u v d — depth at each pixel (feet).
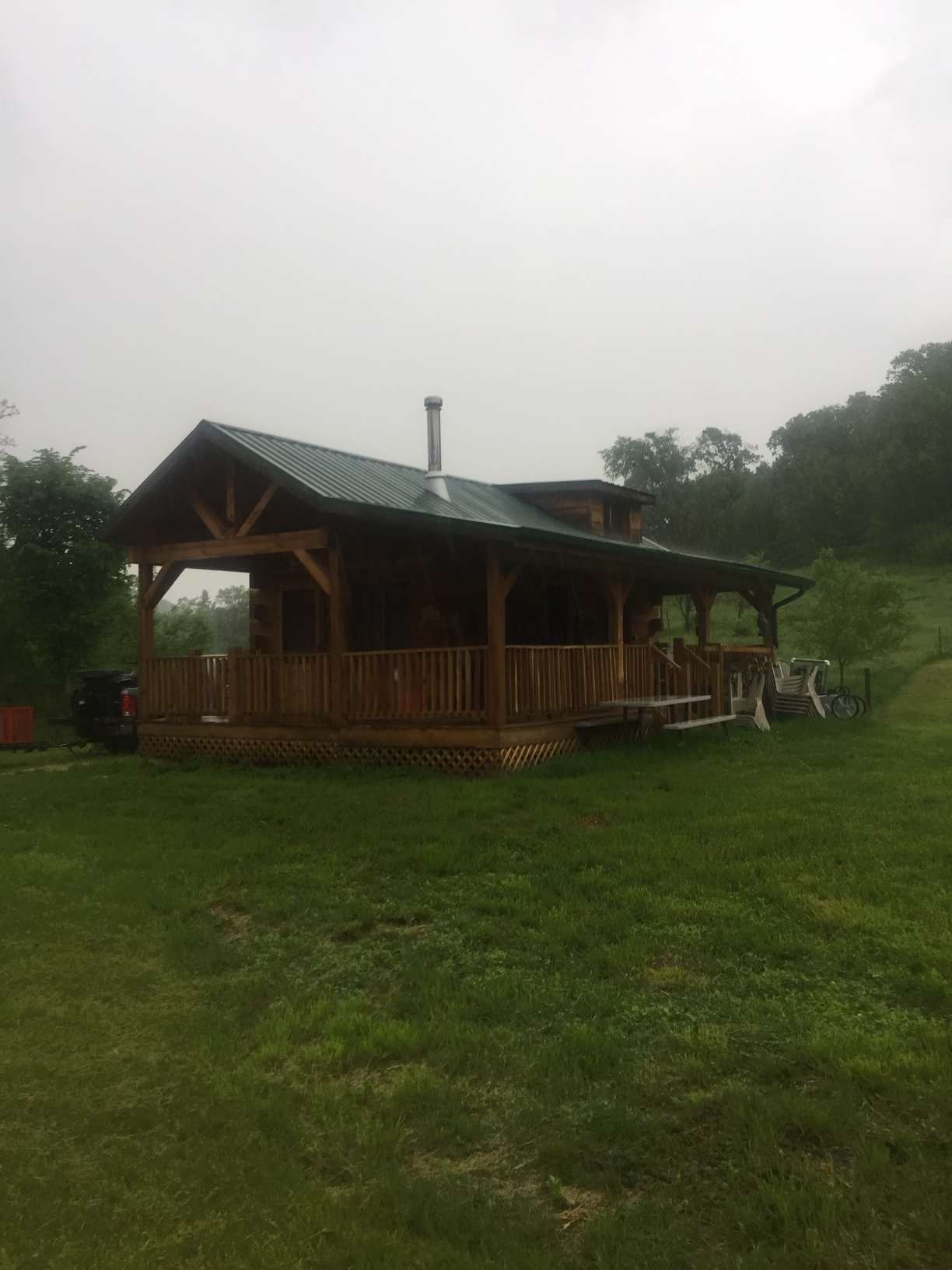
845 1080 12.36
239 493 49.83
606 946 17.83
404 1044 14.15
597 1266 9.27
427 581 52.01
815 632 75.77
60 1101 13.10
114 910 21.66
